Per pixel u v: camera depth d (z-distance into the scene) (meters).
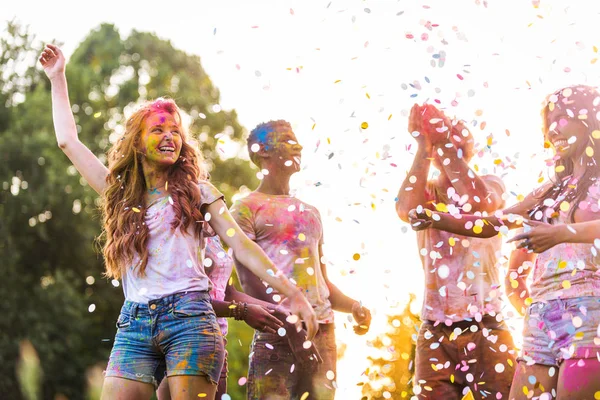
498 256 4.89
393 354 4.89
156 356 3.73
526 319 4.12
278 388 4.66
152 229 3.78
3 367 21.44
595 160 4.07
